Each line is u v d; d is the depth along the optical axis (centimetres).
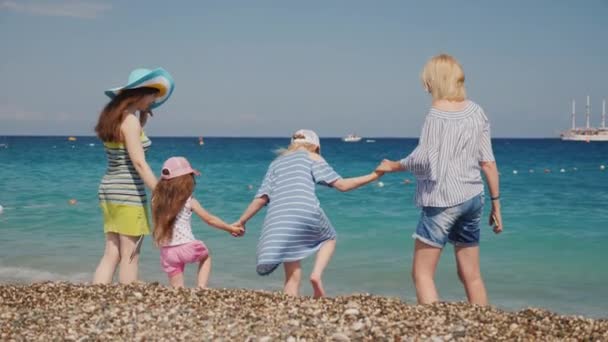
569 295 839
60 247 1151
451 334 456
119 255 618
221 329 467
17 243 1189
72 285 591
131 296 551
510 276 945
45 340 445
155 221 625
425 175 540
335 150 9500
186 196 624
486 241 1232
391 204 1841
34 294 562
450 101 547
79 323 482
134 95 601
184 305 527
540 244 1197
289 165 579
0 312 512
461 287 867
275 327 471
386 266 1002
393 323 480
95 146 9188
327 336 451
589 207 1797
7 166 3725
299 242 560
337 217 1568
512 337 454
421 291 553
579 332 466
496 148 10525
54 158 4878
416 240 555
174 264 627
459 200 532
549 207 1805
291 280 584
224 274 938
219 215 1625
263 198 592
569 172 3681
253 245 1154
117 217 598
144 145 621
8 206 1736
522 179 3028
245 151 7788
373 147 11500
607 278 927
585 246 1173
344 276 938
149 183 588
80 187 2302
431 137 536
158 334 457
